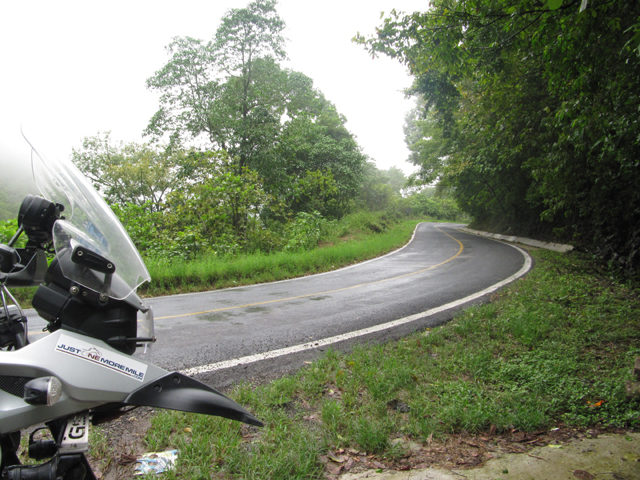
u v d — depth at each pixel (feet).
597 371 14.52
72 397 5.43
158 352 16.31
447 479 8.63
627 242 39.27
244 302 27.04
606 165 31.53
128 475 8.50
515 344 17.58
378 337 18.79
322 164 101.86
